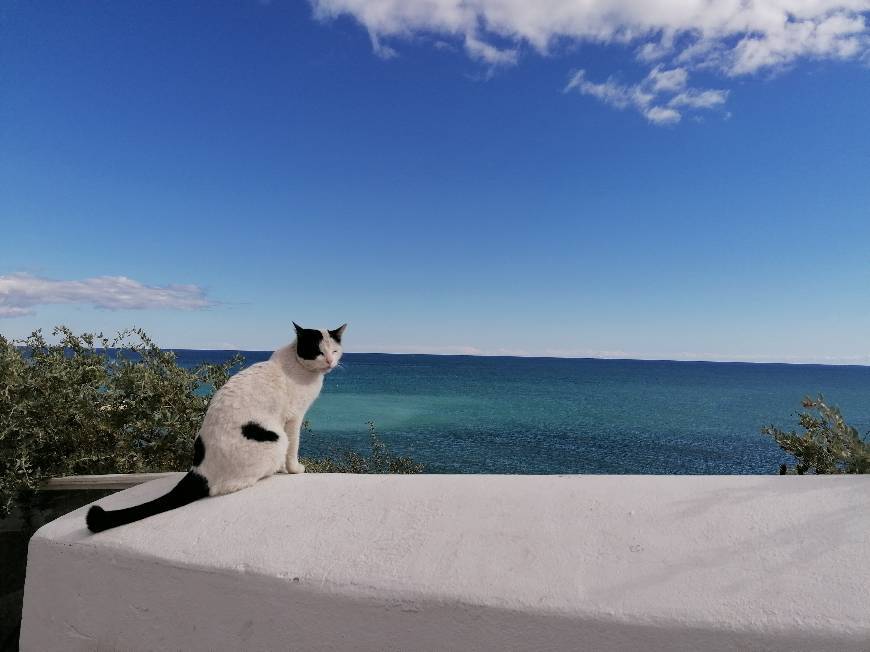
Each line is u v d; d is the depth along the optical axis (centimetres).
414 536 199
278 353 311
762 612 157
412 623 177
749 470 1731
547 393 5694
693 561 175
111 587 212
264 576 191
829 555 171
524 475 239
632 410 3922
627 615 162
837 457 297
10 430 339
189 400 441
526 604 168
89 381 419
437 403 4181
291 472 304
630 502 208
